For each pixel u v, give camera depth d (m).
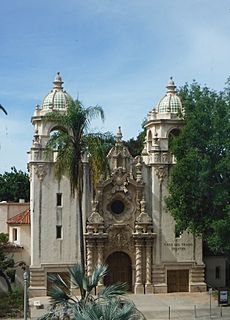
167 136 72.75
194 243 71.69
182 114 68.38
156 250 70.69
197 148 64.06
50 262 68.56
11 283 70.75
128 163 71.69
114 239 70.12
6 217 79.75
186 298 66.12
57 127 69.69
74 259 69.00
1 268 67.94
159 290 70.00
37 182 69.00
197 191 62.66
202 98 64.75
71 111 52.28
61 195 69.50
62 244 68.94
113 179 70.62
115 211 70.88
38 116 69.44
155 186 71.56
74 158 51.78
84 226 69.69
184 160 62.31
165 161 71.81
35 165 69.00
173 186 64.38
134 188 71.25
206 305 61.16
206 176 61.50
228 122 62.97
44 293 67.81
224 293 60.25
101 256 69.06
